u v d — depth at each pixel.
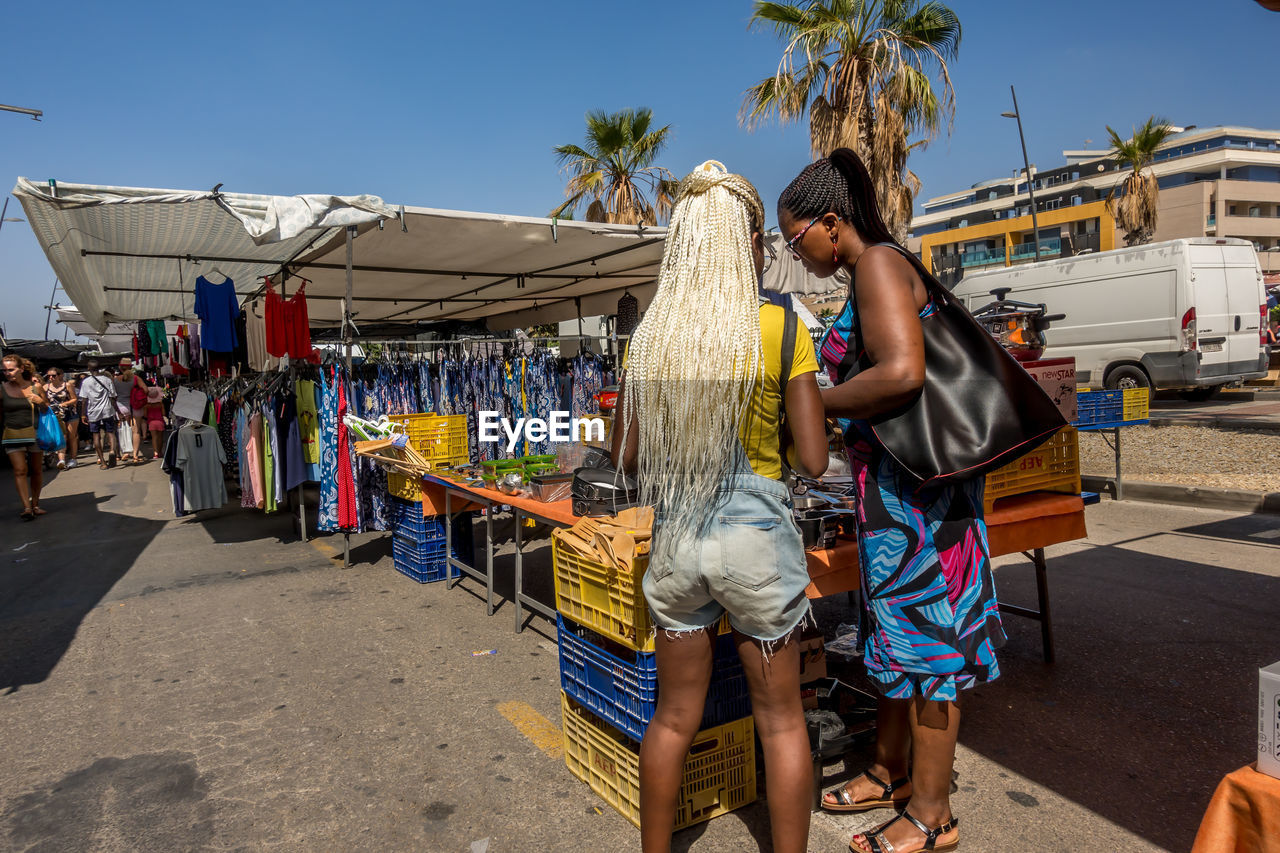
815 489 2.84
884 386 1.79
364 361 6.71
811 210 2.00
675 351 1.66
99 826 2.40
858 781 2.37
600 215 18.12
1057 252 42.75
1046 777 2.50
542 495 3.59
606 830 2.31
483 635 4.00
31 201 4.88
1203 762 2.55
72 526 7.46
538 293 10.39
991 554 2.79
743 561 1.64
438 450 5.08
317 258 6.96
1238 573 4.54
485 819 2.38
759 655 1.72
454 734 2.94
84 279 8.28
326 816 2.42
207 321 7.25
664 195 17.77
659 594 1.76
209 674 3.59
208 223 6.22
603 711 2.40
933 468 1.84
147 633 4.20
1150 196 26.05
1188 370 10.68
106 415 12.23
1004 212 51.81
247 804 2.50
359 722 3.05
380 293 9.91
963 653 1.96
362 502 5.46
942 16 11.95
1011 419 1.83
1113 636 3.66
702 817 2.31
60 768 2.77
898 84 11.61
